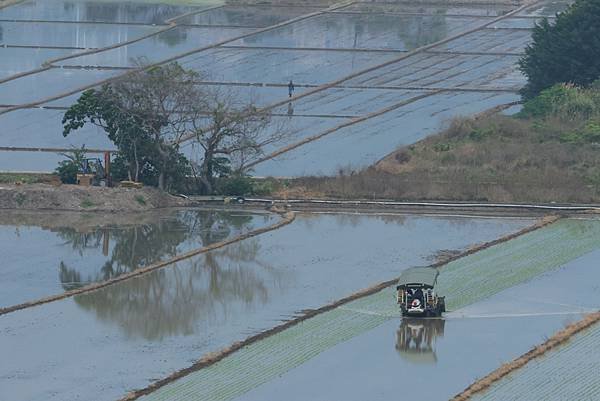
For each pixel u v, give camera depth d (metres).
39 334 160.62
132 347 155.12
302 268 193.50
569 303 172.62
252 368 146.88
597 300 174.00
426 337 158.12
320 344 155.38
